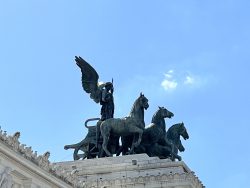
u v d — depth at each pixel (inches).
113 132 2373.3
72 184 1781.5
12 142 1505.9
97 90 2556.6
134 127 2349.9
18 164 1533.0
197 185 2198.6
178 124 2628.0
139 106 2417.6
